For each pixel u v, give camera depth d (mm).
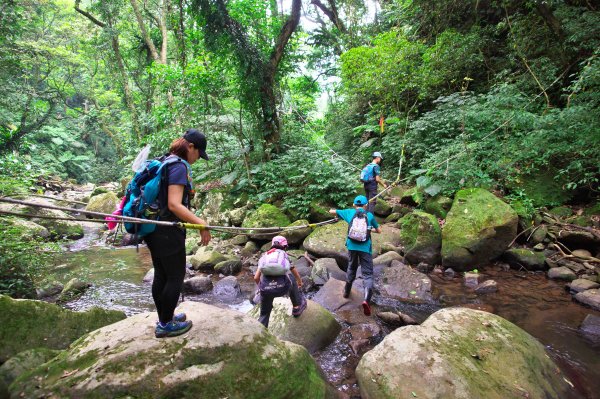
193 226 2008
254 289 5289
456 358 2674
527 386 2500
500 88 7199
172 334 2244
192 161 2186
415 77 9117
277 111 10297
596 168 6094
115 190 16812
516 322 3852
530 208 6094
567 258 5277
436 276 5332
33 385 2035
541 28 7988
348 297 4625
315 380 2568
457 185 6836
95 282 5695
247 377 2166
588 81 5855
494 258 5508
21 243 4781
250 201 8484
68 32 20172
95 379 1983
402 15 11547
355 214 4426
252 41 9234
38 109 14867
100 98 24469
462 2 10047
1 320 2867
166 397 1948
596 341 3443
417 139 8703
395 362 2725
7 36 11453
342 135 12570
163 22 16438
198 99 9359
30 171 8883
